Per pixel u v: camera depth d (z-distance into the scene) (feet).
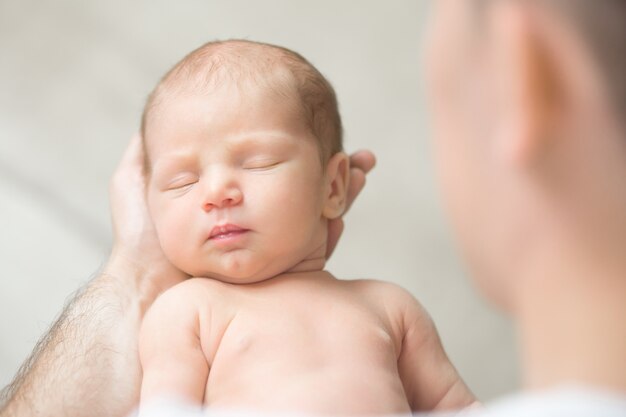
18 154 7.60
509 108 1.65
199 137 3.63
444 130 1.97
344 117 7.80
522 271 1.86
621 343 1.73
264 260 3.59
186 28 8.24
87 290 4.03
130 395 3.57
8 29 8.34
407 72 8.00
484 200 1.89
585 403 1.70
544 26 1.63
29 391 3.60
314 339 3.43
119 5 8.38
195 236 3.59
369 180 7.59
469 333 6.95
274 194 3.57
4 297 6.81
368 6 8.30
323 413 3.17
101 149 7.70
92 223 7.31
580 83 1.66
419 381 3.76
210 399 3.33
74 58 8.14
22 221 7.22
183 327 3.44
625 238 1.74
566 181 1.73
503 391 6.73
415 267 7.25
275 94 3.73
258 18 8.25
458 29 1.87
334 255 7.27
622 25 1.64
